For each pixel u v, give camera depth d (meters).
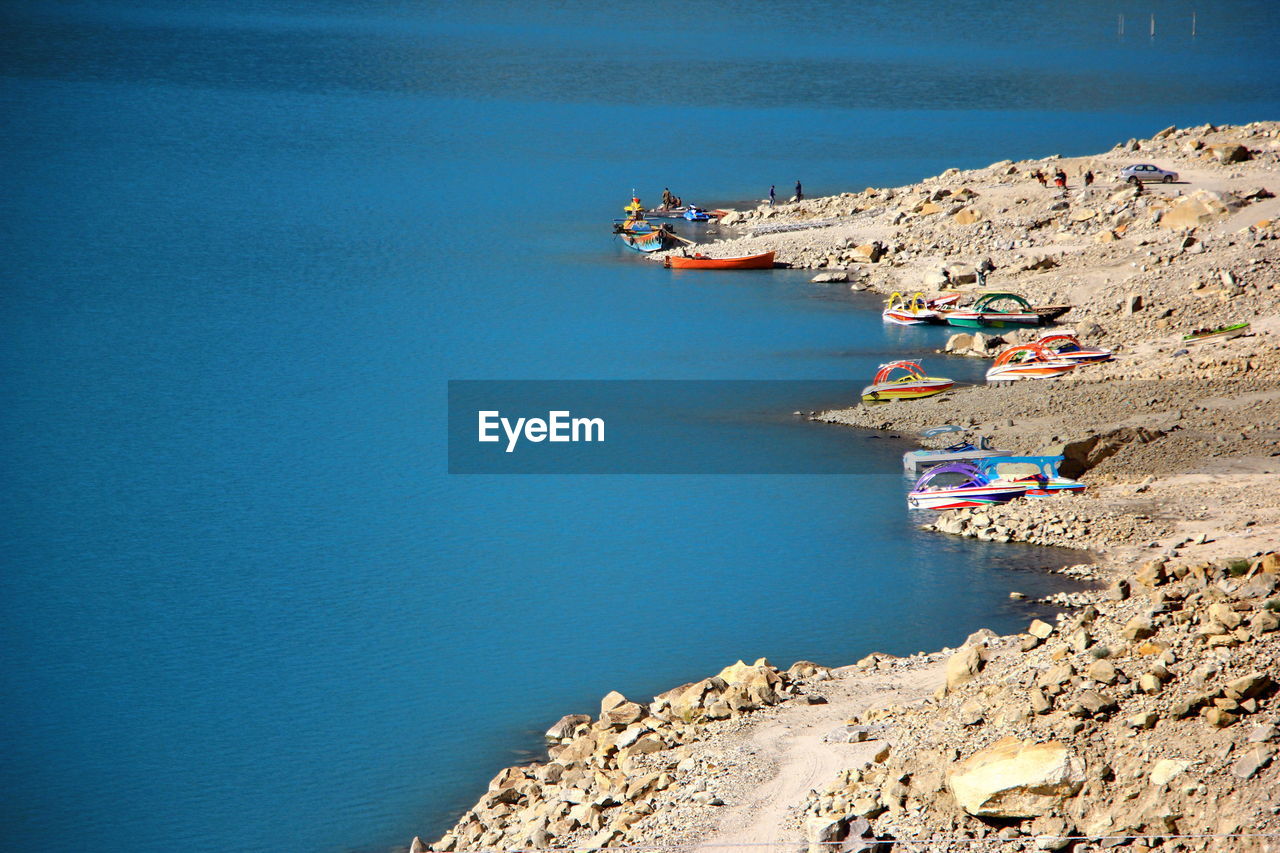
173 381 118.06
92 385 116.56
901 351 118.00
